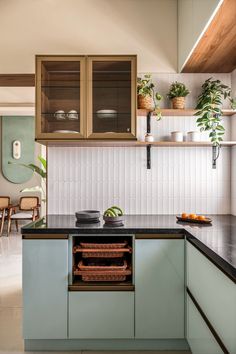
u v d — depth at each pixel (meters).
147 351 2.04
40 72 2.37
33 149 6.88
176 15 2.72
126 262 2.14
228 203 2.72
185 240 1.97
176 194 2.72
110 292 1.98
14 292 3.05
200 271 1.64
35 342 2.05
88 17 2.71
